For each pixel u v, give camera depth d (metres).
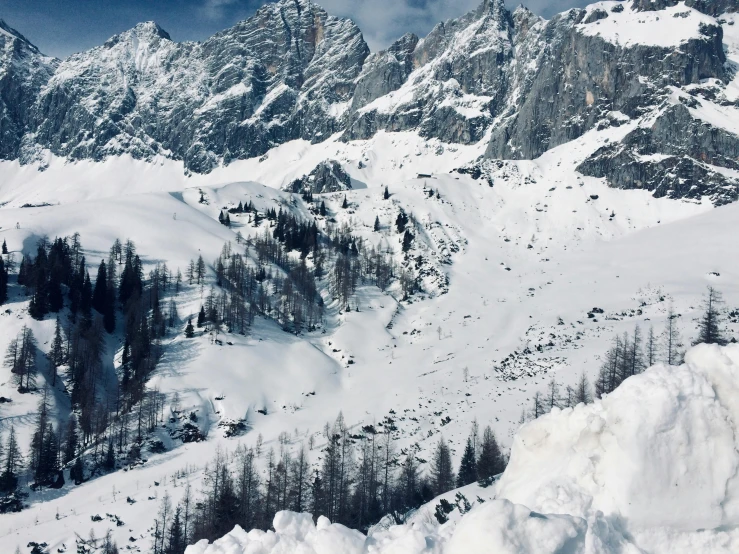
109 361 144.38
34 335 139.25
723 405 16.05
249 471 89.38
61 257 165.00
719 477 15.18
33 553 83.06
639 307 159.25
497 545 13.20
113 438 118.75
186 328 150.50
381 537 15.81
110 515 91.81
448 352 157.00
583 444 16.61
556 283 198.62
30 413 120.44
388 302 191.88
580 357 126.44
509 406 110.31
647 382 16.22
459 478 78.44
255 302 175.25
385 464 89.06
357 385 146.12
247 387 137.12
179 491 97.81
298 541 15.71
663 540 14.68
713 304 144.12
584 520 14.00
